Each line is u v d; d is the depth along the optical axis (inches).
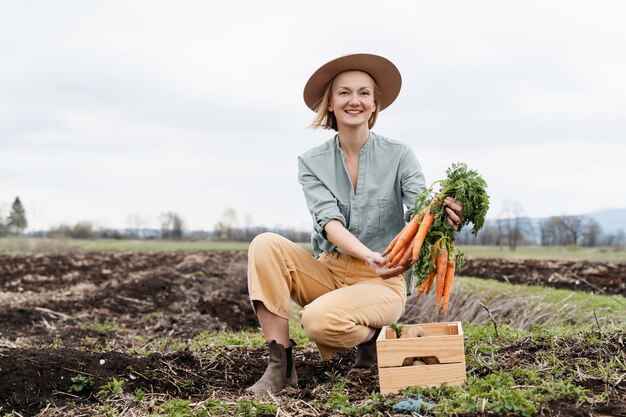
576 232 1407.5
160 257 995.3
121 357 183.2
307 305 168.1
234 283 552.7
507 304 323.9
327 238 174.6
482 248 1312.7
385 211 178.5
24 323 374.3
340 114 177.3
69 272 710.5
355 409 141.1
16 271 703.7
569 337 195.6
